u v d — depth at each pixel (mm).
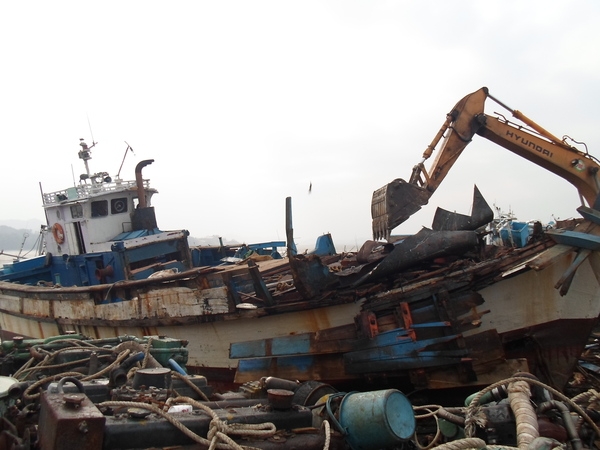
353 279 8367
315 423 4164
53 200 14820
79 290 11773
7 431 3451
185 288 9742
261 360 8758
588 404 4801
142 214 14219
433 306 7535
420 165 9258
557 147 9461
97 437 3064
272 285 9789
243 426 3549
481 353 7336
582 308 7387
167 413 3543
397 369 7461
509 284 7441
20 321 14477
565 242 7148
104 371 4492
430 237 7953
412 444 4734
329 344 8031
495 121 9422
